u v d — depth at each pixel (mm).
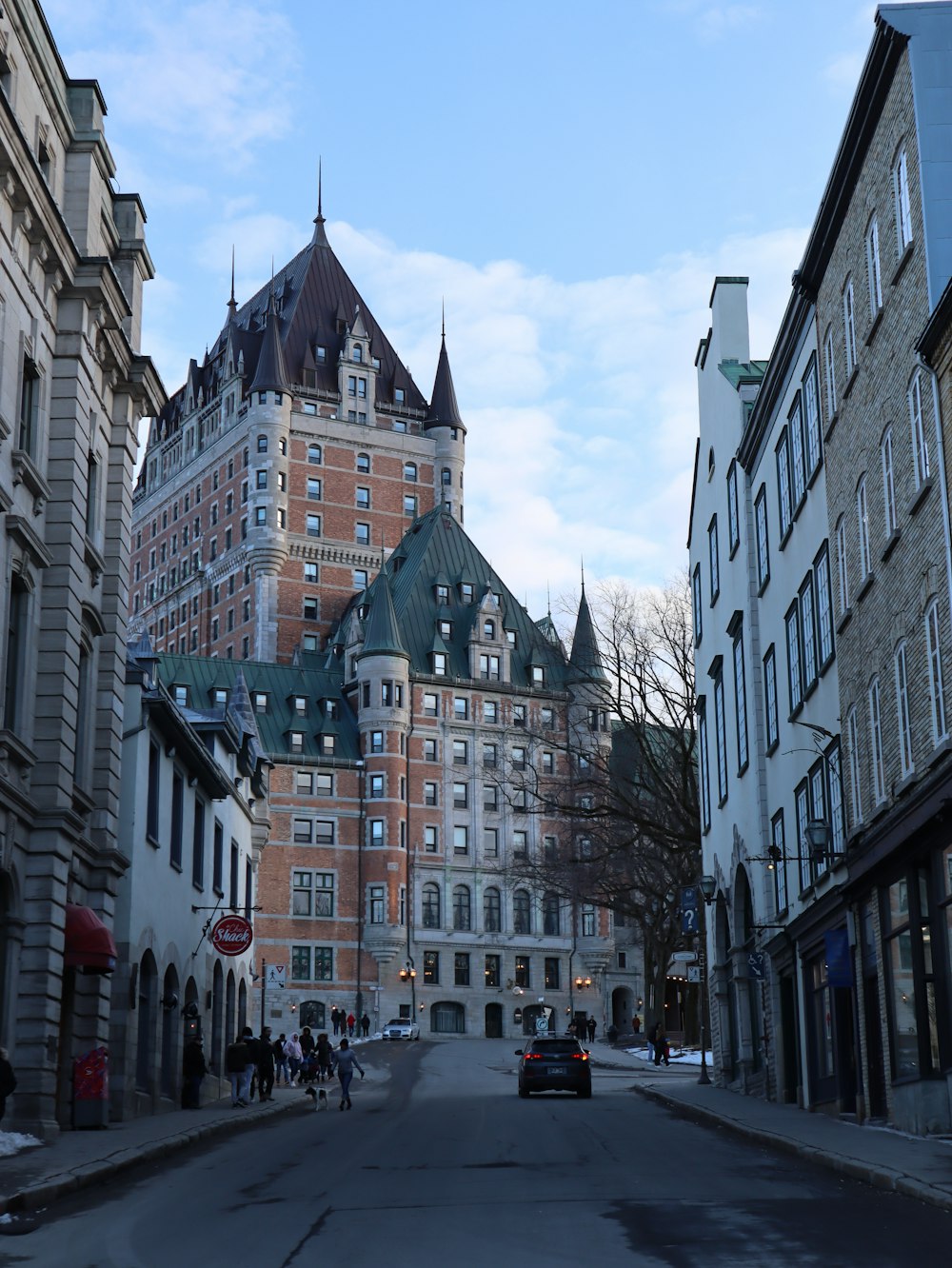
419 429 139250
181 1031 38438
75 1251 13125
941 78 22906
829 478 29656
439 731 109062
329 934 102625
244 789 51406
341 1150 23859
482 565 119062
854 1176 17922
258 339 139250
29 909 26562
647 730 60156
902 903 24062
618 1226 13867
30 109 27672
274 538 127500
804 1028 32031
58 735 27406
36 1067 25906
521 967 110000
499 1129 28188
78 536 28844
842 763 28484
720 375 42969
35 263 27188
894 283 24219
